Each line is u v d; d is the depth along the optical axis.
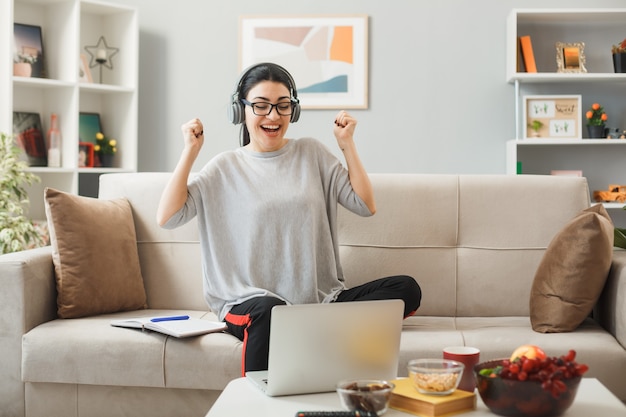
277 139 2.52
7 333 2.45
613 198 4.49
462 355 1.65
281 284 2.48
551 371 1.49
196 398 2.36
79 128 4.75
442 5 4.77
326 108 4.84
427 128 4.81
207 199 2.52
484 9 4.75
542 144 4.68
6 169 3.92
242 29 4.87
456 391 1.59
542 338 2.35
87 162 4.67
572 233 2.46
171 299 2.88
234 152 2.60
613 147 4.69
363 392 1.50
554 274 2.47
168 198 2.45
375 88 4.83
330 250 2.55
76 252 2.66
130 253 2.81
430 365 1.60
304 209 2.48
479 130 4.79
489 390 1.52
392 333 1.75
